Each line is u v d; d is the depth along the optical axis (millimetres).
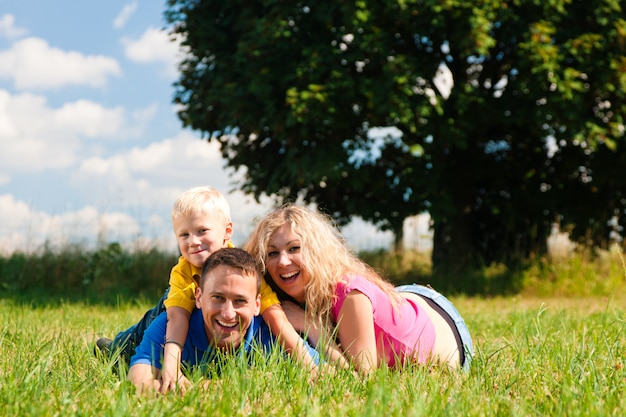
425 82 13891
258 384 3113
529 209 15477
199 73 15164
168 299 3703
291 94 12555
